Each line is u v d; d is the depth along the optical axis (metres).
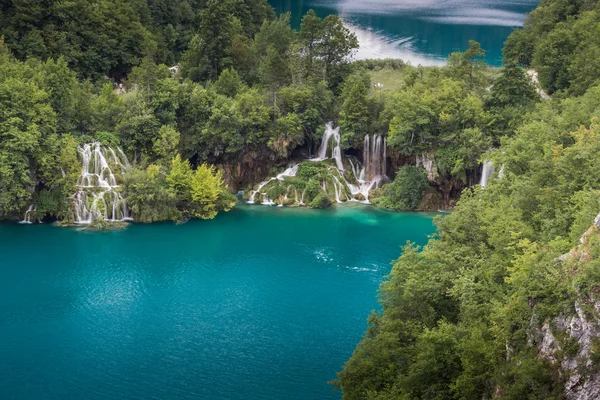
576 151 66.12
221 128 119.00
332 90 136.75
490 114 115.75
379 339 53.00
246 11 179.62
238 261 93.94
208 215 111.75
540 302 44.06
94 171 111.25
